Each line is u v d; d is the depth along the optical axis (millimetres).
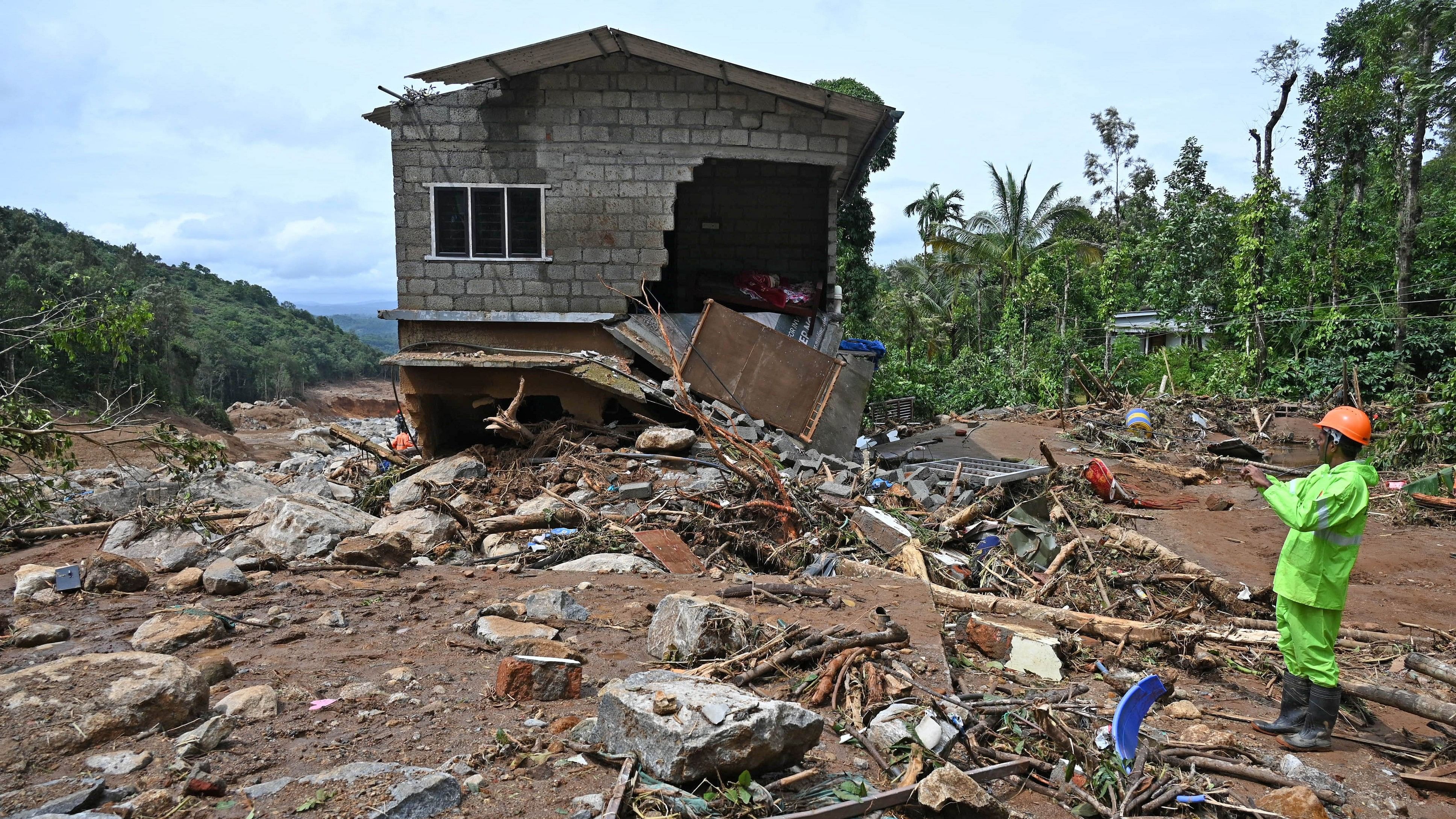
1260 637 6750
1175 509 12391
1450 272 24469
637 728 3588
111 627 5582
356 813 3133
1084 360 30109
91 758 3508
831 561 8133
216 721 3787
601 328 13469
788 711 3697
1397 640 7371
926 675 5012
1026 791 4160
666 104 13328
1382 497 13023
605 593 6543
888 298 42594
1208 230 29047
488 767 3652
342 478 13359
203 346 92312
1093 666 6160
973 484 11188
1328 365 23891
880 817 3473
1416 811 4426
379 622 5824
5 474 11406
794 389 13109
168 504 8961
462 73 12750
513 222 13477
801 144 13516
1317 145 29219
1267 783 4453
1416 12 23609
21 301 45438
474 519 9289
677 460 11156
